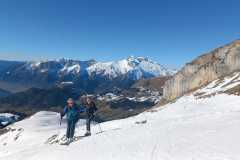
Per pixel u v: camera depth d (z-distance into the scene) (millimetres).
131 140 21156
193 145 16625
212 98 55375
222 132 18422
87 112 27156
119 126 37469
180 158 14617
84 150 20344
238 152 14078
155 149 17094
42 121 87875
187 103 57219
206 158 13977
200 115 28891
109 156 17406
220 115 25672
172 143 17938
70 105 25531
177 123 25547
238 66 91625
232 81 67625
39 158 21344
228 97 51625
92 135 26703
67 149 21938
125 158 16328
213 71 98938
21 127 82062
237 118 22328
